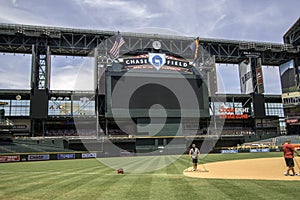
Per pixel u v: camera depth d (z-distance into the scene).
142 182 11.48
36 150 42.44
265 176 13.48
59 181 12.62
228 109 58.69
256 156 33.56
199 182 11.37
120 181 11.95
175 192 9.15
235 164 22.09
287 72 64.06
